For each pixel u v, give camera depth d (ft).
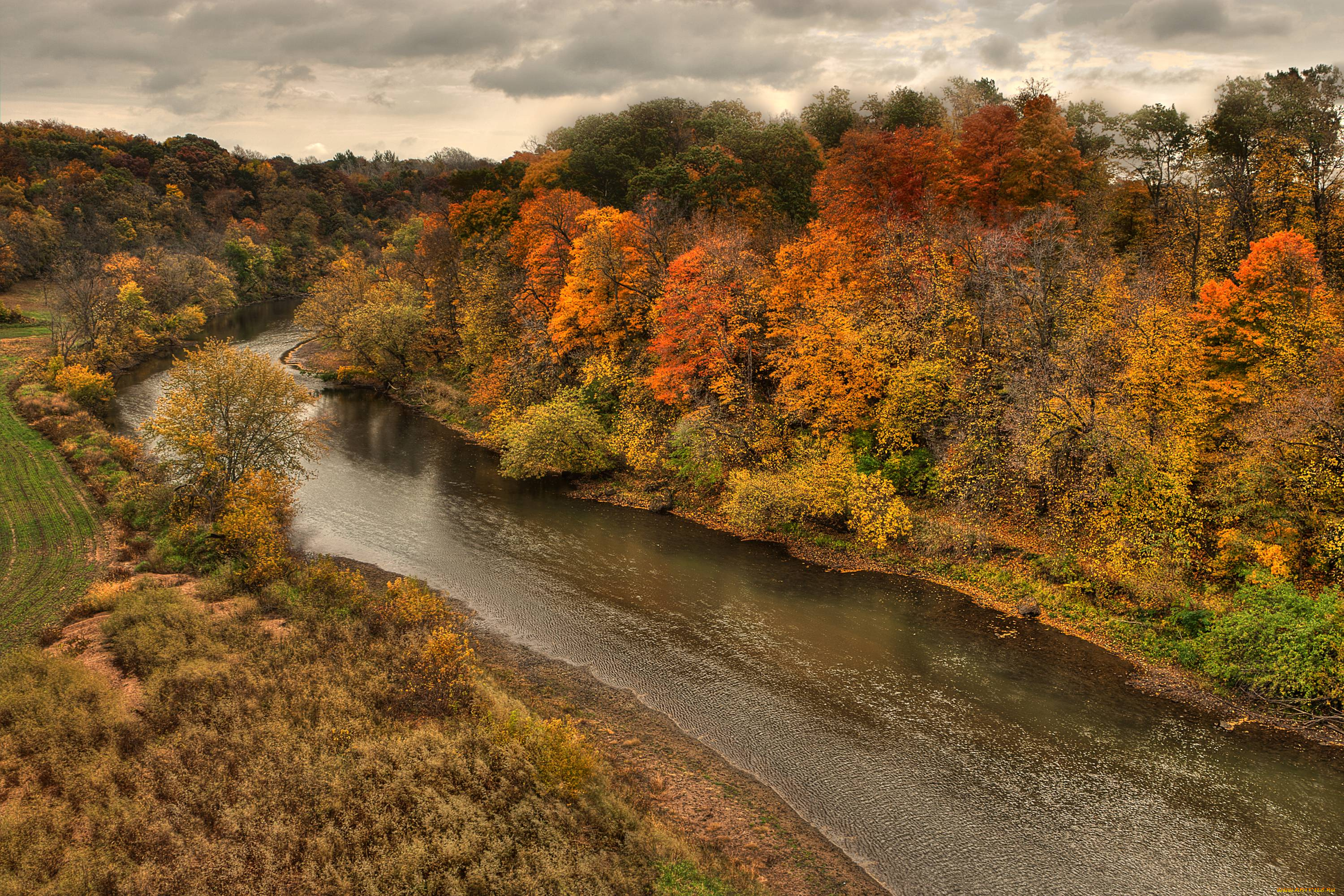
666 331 141.79
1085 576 97.71
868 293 135.13
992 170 145.38
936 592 101.96
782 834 60.13
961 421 116.37
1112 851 58.34
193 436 115.14
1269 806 62.54
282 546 106.42
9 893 45.98
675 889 51.52
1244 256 125.70
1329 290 104.94
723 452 134.31
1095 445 97.91
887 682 81.76
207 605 89.51
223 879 47.93
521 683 80.79
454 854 50.65
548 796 57.77
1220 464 95.96
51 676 69.21
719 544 120.78
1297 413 83.82
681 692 80.07
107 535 111.34
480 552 117.91
